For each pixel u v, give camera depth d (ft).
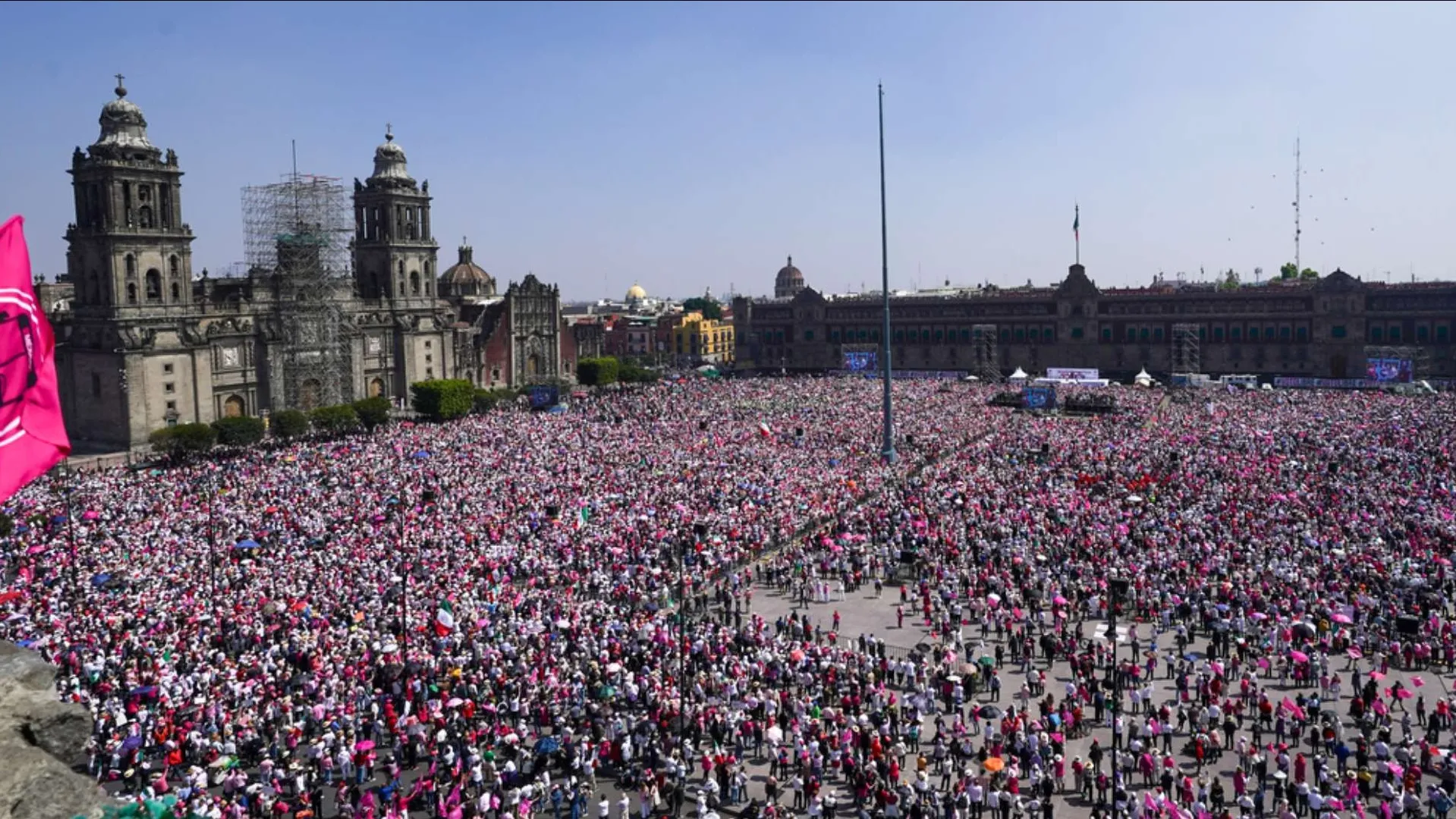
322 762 129.90
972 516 241.76
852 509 264.72
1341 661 165.99
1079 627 172.55
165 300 434.30
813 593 208.33
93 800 52.65
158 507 257.34
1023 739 133.90
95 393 426.10
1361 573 185.68
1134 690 148.77
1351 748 137.69
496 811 122.11
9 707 54.65
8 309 55.72
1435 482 258.37
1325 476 271.90
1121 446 334.24
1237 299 645.10
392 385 545.85
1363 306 608.19
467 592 188.44
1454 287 584.40
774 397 498.69
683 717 137.49
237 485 285.23
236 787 122.31
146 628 165.37
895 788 127.24
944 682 154.51
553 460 323.37
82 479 301.22
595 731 141.18
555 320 654.94
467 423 429.38
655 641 167.12
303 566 202.08
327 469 306.35
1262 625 169.68
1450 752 128.47
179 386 433.07
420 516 244.83
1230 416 401.08
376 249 559.38
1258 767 127.13
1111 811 120.47
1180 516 232.12
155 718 135.64
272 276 480.64
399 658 156.97
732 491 276.00
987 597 184.85
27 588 187.83
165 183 433.48
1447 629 164.25
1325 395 478.18
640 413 444.96
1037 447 337.52
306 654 155.63
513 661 158.51
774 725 136.77
